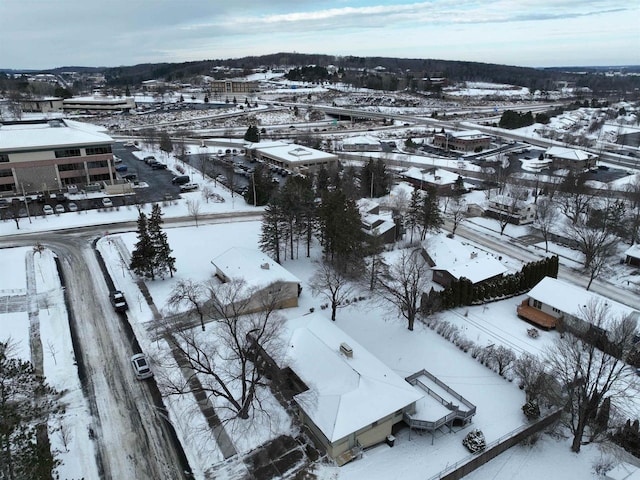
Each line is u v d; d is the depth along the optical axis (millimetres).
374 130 182000
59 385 39719
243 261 56875
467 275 58219
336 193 64438
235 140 154875
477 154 147625
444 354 46438
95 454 33250
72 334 47062
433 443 35156
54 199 87562
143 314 50969
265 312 48469
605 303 49562
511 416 38156
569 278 64750
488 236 79875
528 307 55000
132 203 87625
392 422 35438
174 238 72750
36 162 91500
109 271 60625
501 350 44969
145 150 135750
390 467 32844
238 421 36312
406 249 70938
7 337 45594
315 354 39312
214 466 32625
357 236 60875
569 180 96000
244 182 104812
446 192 102438
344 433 32250
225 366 42375
